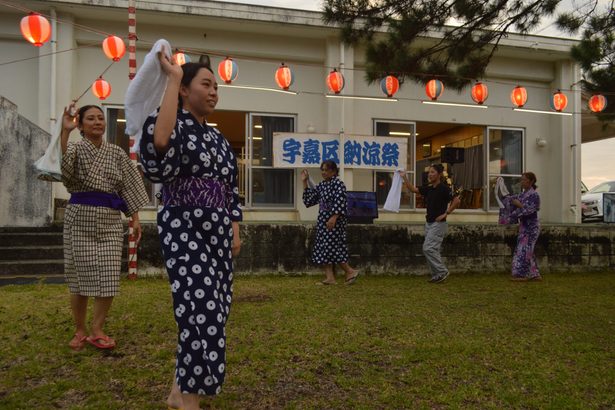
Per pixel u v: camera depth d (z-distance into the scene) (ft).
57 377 9.31
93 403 8.09
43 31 19.11
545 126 36.24
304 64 32.58
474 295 18.28
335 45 31.83
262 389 8.80
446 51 22.59
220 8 29.04
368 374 9.61
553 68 35.91
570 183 34.96
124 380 9.11
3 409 7.76
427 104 34.19
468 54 21.27
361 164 31.83
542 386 9.07
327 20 20.81
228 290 7.20
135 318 13.41
